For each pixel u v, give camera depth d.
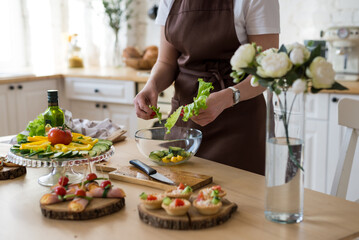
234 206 1.09
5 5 3.71
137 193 1.25
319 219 1.07
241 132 1.72
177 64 1.90
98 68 3.93
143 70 3.71
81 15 4.05
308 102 2.77
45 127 1.53
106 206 1.09
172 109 1.89
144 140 1.46
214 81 1.74
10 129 3.33
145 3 4.00
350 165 1.64
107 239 0.98
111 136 1.79
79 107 3.64
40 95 3.50
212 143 1.76
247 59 0.99
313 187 2.87
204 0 1.66
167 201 1.04
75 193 1.11
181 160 1.47
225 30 1.65
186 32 1.71
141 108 1.70
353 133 1.63
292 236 0.98
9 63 3.79
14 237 1.00
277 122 1.02
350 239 1.00
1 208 1.16
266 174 1.05
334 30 2.94
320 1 3.19
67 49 4.07
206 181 1.30
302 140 1.02
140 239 0.97
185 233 1.00
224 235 0.99
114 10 3.86
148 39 4.05
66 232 1.01
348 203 1.17
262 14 1.57
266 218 1.07
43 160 1.26
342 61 3.03
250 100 1.72
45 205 1.10
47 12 3.91
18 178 1.39
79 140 1.41
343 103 1.63
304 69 0.97
